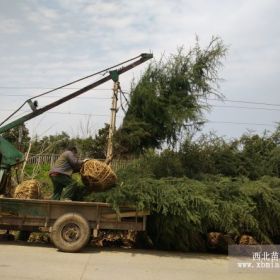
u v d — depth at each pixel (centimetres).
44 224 859
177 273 709
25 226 903
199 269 757
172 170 1045
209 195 884
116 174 980
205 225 905
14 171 1073
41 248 862
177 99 1062
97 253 847
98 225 859
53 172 900
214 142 1151
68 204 858
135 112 1074
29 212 860
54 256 781
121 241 998
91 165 898
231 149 1173
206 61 1105
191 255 906
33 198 916
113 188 885
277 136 1238
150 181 889
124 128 1055
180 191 869
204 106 1079
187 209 847
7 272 630
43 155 2072
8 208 860
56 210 862
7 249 827
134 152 1076
